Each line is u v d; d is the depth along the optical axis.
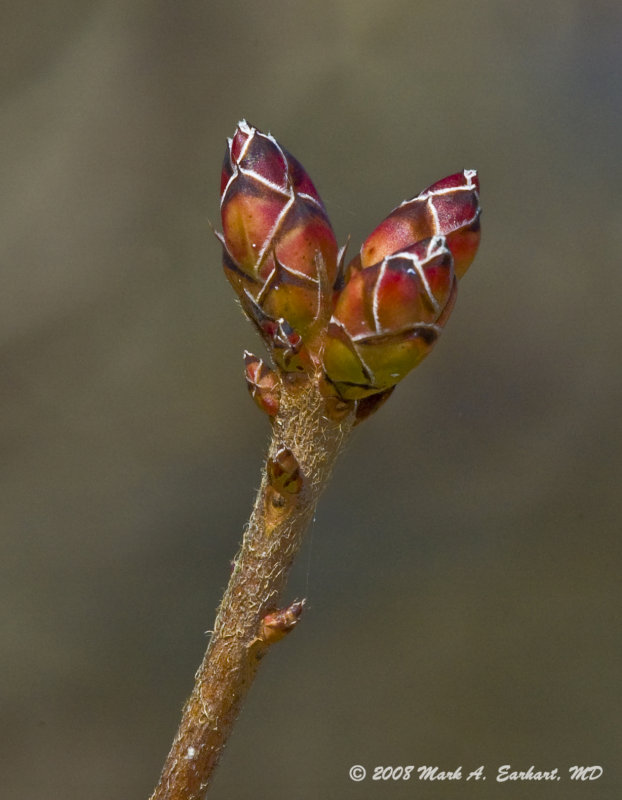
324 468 0.27
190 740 0.27
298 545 0.27
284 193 0.27
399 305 0.26
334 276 0.27
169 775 0.27
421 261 0.26
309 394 0.27
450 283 0.26
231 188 0.27
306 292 0.27
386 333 0.26
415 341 0.26
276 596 0.27
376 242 0.27
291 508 0.27
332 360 0.26
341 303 0.26
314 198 0.27
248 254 0.27
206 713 0.27
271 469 0.27
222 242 0.27
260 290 0.27
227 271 0.27
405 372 0.26
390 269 0.26
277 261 0.27
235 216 0.27
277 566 0.27
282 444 0.27
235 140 0.27
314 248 0.27
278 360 0.27
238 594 0.27
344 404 0.27
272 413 0.27
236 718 0.27
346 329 0.26
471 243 0.27
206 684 0.27
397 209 0.27
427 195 0.27
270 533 0.27
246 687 0.27
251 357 0.27
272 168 0.27
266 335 0.27
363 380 0.26
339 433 0.27
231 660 0.27
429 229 0.27
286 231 0.27
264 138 0.27
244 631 0.27
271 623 0.27
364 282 0.26
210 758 0.27
